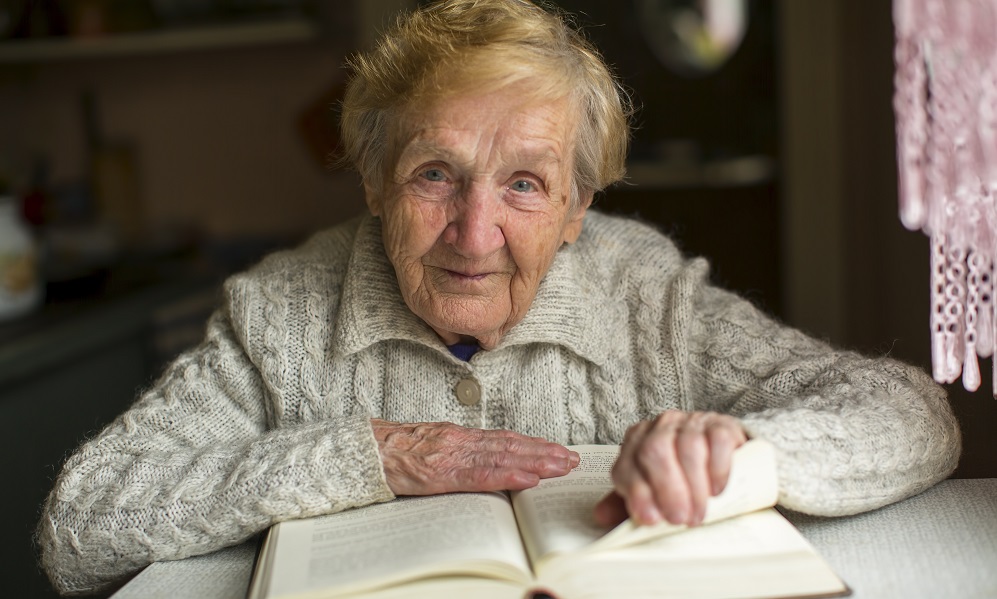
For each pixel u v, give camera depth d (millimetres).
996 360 887
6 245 2125
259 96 3076
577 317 1178
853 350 1253
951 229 849
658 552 833
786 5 3018
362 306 1157
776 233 3654
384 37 1095
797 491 919
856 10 2646
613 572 796
